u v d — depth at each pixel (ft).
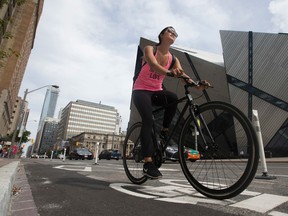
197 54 149.79
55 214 4.93
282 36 123.44
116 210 5.35
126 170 10.84
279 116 122.93
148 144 8.27
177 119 8.66
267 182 11.98
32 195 6.72
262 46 128.16
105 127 492.54
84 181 9.76
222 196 6.73
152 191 7.97
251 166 6.39
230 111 7.14
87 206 5.60
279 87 122.72
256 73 127.85
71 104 473.67
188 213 5.28
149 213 5.20
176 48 149.18
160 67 8.19
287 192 8.45
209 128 7.57
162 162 8.59
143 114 8.56
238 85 131.44
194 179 7.61
